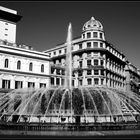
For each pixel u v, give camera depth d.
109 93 28.61
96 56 71.56
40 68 60.81
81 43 76.31
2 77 52.22
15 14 65.62
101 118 23.72
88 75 70.88
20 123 14.43
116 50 87.44
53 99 27.27
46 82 61.59
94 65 71.25
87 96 26.81
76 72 74.81
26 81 56.84
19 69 56.00
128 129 13.56
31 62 58.97
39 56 60.78
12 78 54.03
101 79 70.94
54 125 13.33
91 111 26.14
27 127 13.41
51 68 69.31
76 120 21.69
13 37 65.81
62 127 13.17
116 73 84.06
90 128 13.09
